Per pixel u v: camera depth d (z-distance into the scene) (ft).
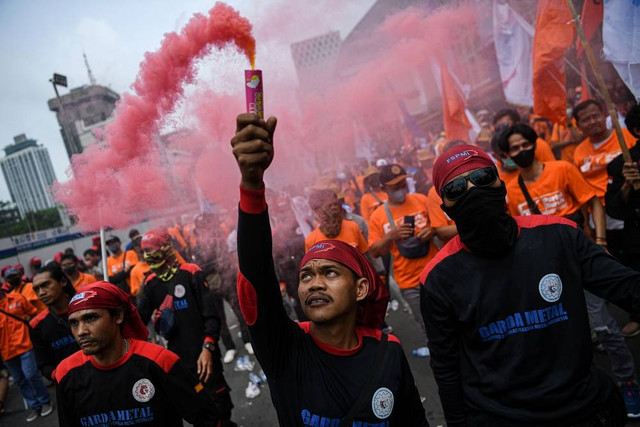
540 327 4.66
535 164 9.49
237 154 3.74
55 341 9.50
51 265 9.53
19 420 16.85
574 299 4.72
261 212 4.06
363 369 4.46
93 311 6.10
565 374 4.59
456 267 5.01
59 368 6.52
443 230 10.28
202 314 10.50
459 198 4.75
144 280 10.96
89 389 6.29
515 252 4.80
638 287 4.48
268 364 4.50
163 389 6.38
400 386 4.56
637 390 8.44
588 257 4.82
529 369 4.67
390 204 11.73
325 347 4.57
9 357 16.17
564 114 11.99
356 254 4.78
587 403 4.58
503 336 4.76
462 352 5.16
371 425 4.29
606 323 8.50
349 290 4.48
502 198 4.80
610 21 7.96
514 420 4.66
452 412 5.23
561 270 4.74
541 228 4.93
